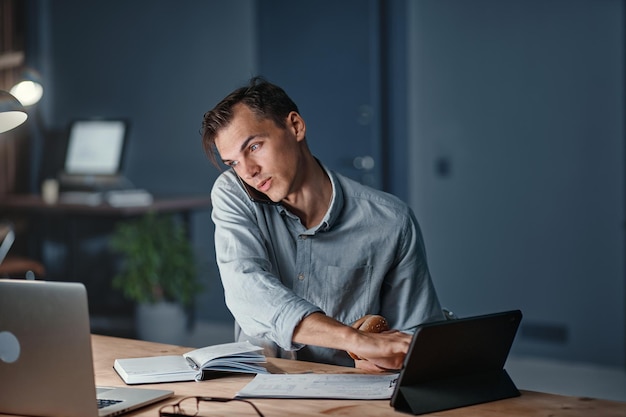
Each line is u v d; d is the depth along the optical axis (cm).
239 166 182
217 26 565
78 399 146
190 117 575
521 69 468
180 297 502
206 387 168
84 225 584
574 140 455
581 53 450
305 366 182
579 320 460
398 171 514
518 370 453
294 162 186
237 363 176
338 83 529
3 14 589
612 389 415
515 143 473
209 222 570
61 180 573
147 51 589
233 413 149
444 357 151
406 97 507
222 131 180
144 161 594
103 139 555
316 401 156
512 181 475
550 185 464
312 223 199
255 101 181
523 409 150
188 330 516
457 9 486
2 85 586
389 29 511
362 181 523
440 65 493
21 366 149
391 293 205
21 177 604
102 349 200
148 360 183
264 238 197
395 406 151
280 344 171
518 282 477
